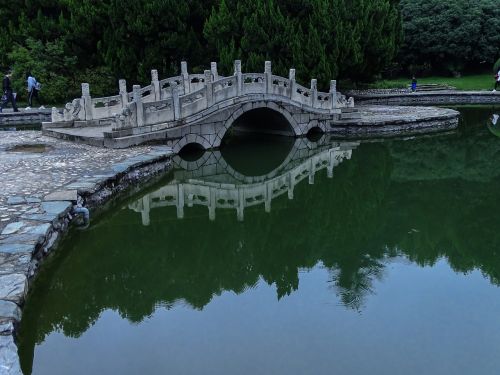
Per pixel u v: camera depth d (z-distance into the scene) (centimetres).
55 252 802
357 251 998
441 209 1284
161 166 1396
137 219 1143
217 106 1716
